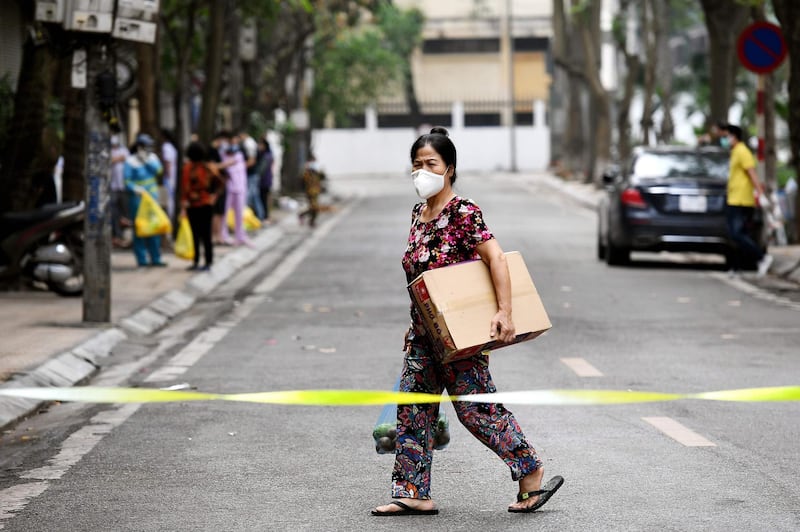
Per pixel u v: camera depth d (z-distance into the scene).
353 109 135.62
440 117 166.00
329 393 12.61
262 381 23.23
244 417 20.12
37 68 36.84
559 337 28.66
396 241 57.84
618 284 39.50
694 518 13.90
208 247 42.16
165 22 54.06
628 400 12.31
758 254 41.00
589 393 12.71
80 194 40.84
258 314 33.69
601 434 18.45
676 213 42.72
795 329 29.61
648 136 89.81
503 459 14.20
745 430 18.69
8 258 35.25
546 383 22.70
